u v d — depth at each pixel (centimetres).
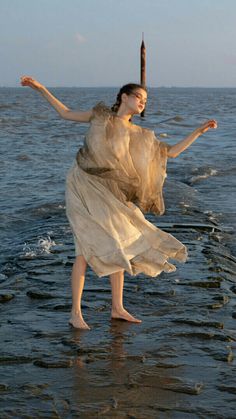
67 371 413
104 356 439
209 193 1376
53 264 722
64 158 2053
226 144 2680
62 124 4141
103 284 630
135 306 561
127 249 485
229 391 386
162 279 654
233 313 548
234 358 443
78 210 480
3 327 502
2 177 1580
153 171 488
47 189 1396
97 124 470
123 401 369
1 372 411
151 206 497
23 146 2495
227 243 902
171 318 527
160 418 349
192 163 1925
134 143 477
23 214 1124
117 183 478
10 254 807
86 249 480
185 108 7881
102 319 523
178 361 432
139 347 458
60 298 586
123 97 479
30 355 439
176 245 502
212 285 639
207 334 486
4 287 629
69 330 494
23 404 363
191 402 370
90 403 366
